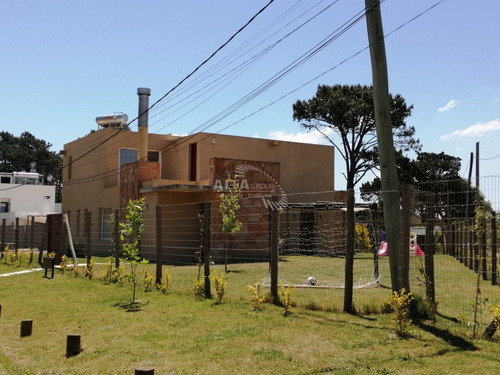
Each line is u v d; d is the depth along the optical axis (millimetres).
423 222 10398
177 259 22891
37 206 47219
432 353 6488
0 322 9609
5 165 72438
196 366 6336
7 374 6508
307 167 30594
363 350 6715
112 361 6766
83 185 31156
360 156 38438
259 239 22484
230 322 8492
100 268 17641
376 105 8805
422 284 10109
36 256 23312
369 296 10914
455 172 45875
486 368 5809
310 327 7941
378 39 8758
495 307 7523
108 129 28344
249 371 6059
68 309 10539
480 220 8344
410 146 38938
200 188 21875
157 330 8273
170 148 29875
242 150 28516
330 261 20172
